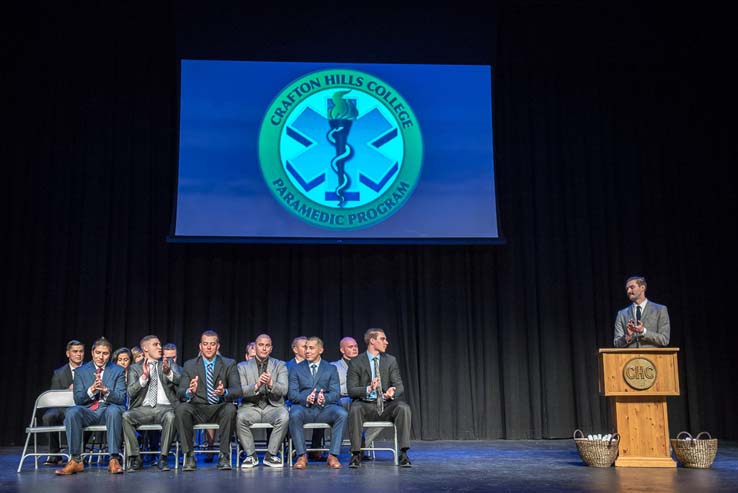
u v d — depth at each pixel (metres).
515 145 7.80
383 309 7.54
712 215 7.73
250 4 7.46
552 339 7.54
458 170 7.41
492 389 7.50
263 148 7.32
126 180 7.52
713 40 7.86
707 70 7.87
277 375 5.26
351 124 7.41
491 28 7.57
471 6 7.56
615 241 7.72
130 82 7.66
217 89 7.37
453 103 7.50
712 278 7.66
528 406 7.47
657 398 4.93
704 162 7.81
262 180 7.28
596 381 7.50
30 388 7.15
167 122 7.63
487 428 7.43
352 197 7.32
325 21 7.51
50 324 7.25
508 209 7.71
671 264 7.70
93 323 7.28
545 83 7.91
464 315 7.57
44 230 7.39
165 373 5.24
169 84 7.68
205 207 7.19
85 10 7.69
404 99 7.47
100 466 5.26
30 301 7.29
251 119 7.36
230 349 7.42
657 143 7.87
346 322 7.50
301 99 7.42
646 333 4.95
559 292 7.62
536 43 7.94
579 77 7.92
